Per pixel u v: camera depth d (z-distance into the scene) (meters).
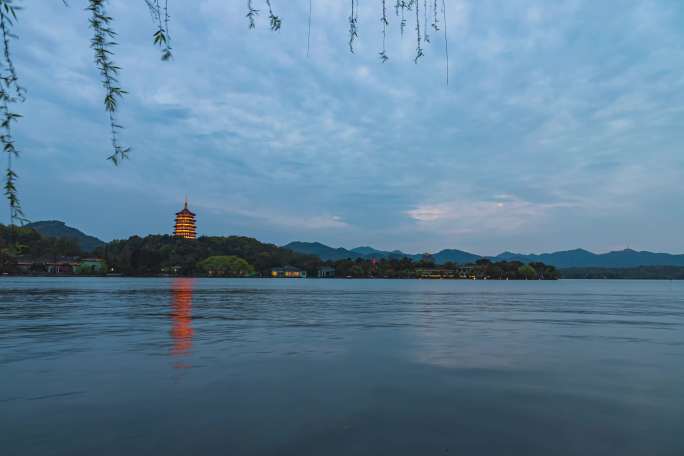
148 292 77.50
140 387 12.83
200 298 61.56
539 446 8.72
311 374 14.57
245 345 20.58
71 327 27.36
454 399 11.80
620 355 18.52
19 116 5.63
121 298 59.12
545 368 15.72
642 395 12.31
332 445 8.67
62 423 9.82
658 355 18.58
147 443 8.72
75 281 153.50
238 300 58.28
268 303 52.66
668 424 9.98
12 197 5.59
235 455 8.19
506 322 31.84
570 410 10.95
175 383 13.31
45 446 8.58
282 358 17.36
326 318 34.25
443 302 57.56
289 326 28.58
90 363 16.25
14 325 28.36
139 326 28.03
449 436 9.20
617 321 33.16
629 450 8.59
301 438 9.01
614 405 11.38
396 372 14.92
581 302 60.31
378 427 9.67
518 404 11.39
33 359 16.97
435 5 6.89
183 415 10.37
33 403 11.25
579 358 17.72
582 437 9.20
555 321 32.81
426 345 20.81
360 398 11.82
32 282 138.00
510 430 9.57
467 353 18.70
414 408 11.01
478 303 55.78
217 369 15.29
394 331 26.14
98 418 10.14
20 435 9.12
